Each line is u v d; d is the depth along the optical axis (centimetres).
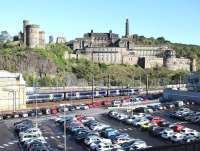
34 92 19888
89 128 11944
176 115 14000
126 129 12112
